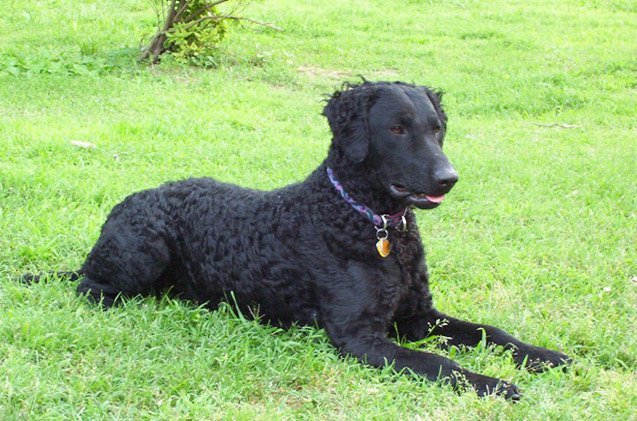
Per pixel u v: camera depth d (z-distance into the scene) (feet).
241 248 9.58
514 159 14.12
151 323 9.45
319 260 9.29
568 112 17.78
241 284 9.61
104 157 13.15
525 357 9.16
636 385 8.89
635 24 27.09
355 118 9.29
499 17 27.30
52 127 14.10
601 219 12.09
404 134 9.19
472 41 24.11
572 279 10.62
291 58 20.79
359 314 9.18
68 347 9.04
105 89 16.57
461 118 17.06
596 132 16.29
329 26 24.68
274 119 15.99
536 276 10.67
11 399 8.39
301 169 13.15
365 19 26.05
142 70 18.31
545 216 12.17
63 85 16.57
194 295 9.96
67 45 20.11
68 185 12.04
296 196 9.53
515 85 19.43
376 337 9.12
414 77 19.95
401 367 8.92
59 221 11.19
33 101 15.51
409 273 9.41
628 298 10.32
